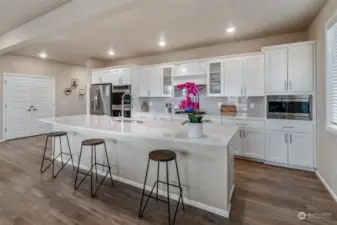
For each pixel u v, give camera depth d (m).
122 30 3.71
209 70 4.42
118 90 5.55
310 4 2.74
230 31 3.78
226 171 2.06
